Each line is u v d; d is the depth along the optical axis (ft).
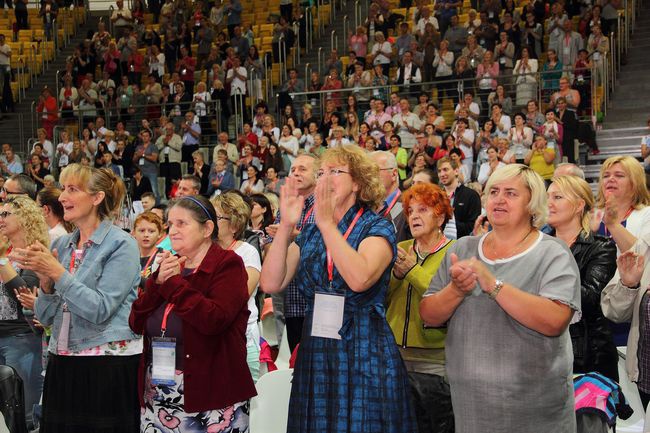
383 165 14.73
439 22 48.26
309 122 42.01
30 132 54.65
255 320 13.32
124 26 60.95
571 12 46.24
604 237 11.51
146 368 10.20
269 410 12.36
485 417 8.70
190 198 10.33
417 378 10.82
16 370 13.57
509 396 8.61
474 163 35.91
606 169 12.93
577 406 10.37
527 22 44.73
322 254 9.28
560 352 8.72
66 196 11.10
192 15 61.16
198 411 9.76
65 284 10.43
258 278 13.15
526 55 41.14
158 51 56.65
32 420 14.38
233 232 13.32
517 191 8.82
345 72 50.16
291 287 14.23
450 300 8.81
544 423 8.68
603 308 11.12
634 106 40.81
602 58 39.96
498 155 33.86
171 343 9.89
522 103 39.04
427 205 11.44
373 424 8.80
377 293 9.17
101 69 57.77
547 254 8.70
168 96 50.75
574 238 11.75
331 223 8.73
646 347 10.79
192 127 45.21
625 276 10.45
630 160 12.82
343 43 55.26
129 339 11.11
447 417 10.68
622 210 12.86
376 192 9.44
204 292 9.95
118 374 11.02
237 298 9.99
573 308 8.46
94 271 10.93
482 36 44.21
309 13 55.98
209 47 55.67
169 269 9.72
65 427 10.99
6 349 14.02
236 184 40.01
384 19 51.16
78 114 51.01
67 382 11.03
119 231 11.35
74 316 10.96
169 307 10.02
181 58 55.67
